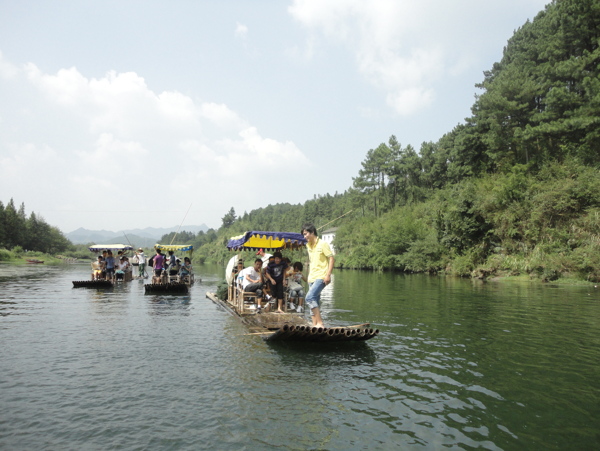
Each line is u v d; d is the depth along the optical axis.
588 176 29.27
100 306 13.39
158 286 18.12
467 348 7.54
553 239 29.30
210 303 14.48
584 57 33.66
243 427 4.09
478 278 31.73
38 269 46.00
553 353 7.18
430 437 3.90
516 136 38.69
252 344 7.78
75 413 4.43
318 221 135.88
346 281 29.08
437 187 70.62
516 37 52.25
